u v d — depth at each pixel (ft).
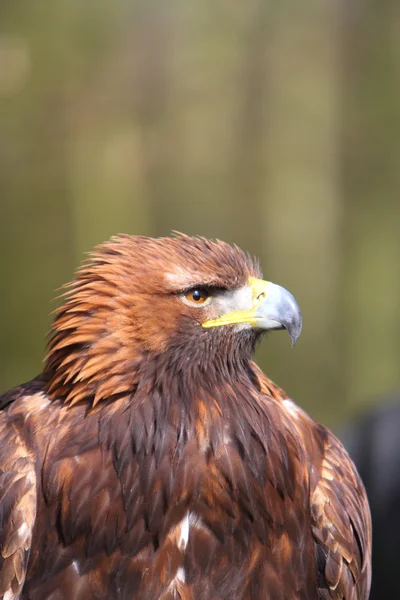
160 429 15.46
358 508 17.37
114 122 52.70
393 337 56.34
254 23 56.59
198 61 55.62
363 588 17.69
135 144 52.90
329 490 16.87
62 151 51.60
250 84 56.59
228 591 15.61
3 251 51.57
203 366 15.99
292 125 56.70
